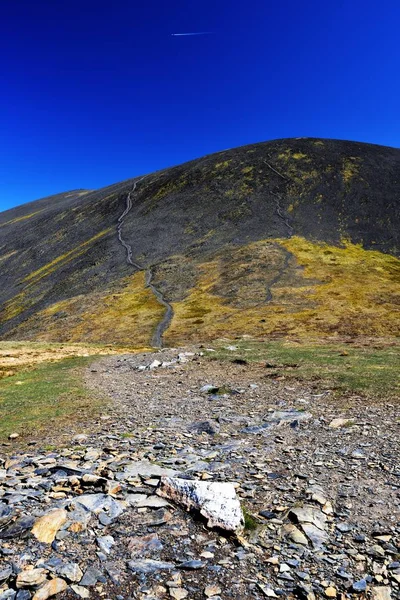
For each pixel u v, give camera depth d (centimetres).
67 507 848
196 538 755
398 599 596
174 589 623
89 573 655
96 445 1338
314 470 1056
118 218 17875
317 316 7588
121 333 8131
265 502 894
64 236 18462
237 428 1502
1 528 778
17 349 5403
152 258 13238
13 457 1245
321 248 11769
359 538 744
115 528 782
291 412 1659
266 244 12181
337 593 614
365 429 1369
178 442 1348
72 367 3462
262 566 679
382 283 9256
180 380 2608
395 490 916
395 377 2084
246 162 18712
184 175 19588
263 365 2853
